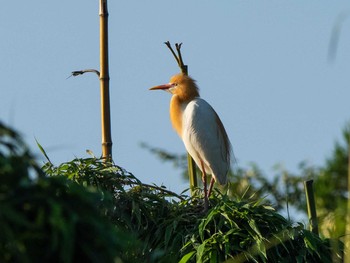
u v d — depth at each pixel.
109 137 11.96
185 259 10.41
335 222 10.09
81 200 5.56
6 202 5.27
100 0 12.20
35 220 5.37
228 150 14.86
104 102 11.98
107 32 12.12
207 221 10.79
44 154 11.34
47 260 5.48
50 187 5.53
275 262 10.88
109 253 5.49
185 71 13.07
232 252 10.81
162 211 11.48
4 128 5.54
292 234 10.60
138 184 11.49
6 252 5.41
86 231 5.54
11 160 5.53
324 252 10.73
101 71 12.06
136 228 11.19
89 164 11.45
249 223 10.69
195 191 12.27
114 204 10.95
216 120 14.80
